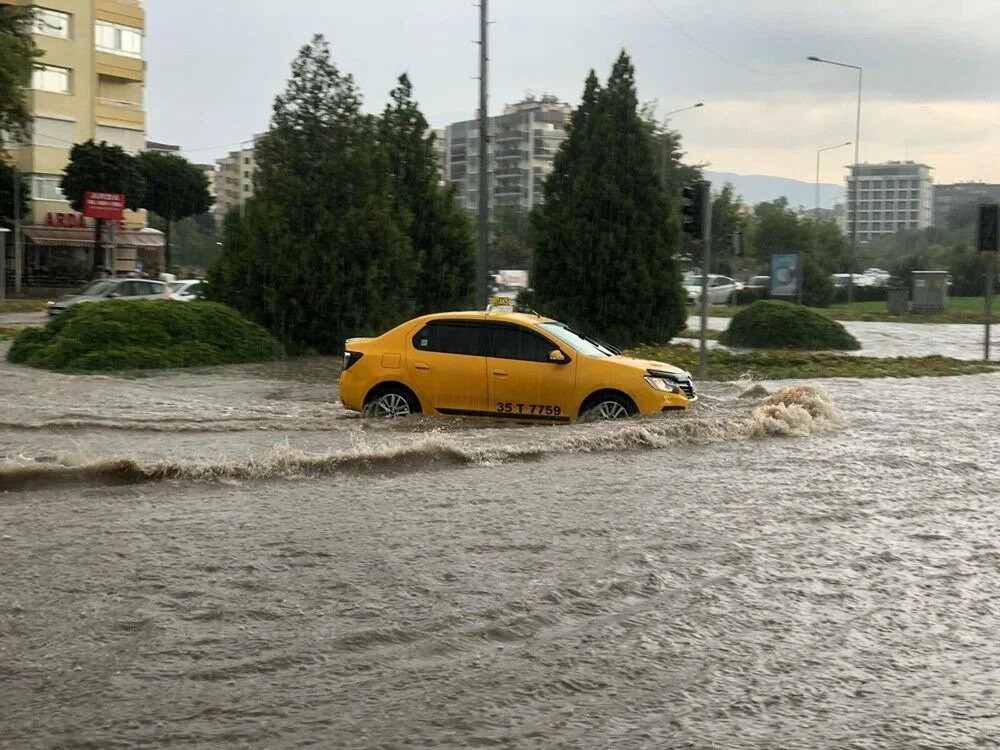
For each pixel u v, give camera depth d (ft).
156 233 218.59
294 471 30.89
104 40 206.90
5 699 14.79
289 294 80.48
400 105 101.14
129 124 214.69
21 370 63.82
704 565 22.38
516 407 41.70
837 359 77.71
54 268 195.62
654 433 38.19
